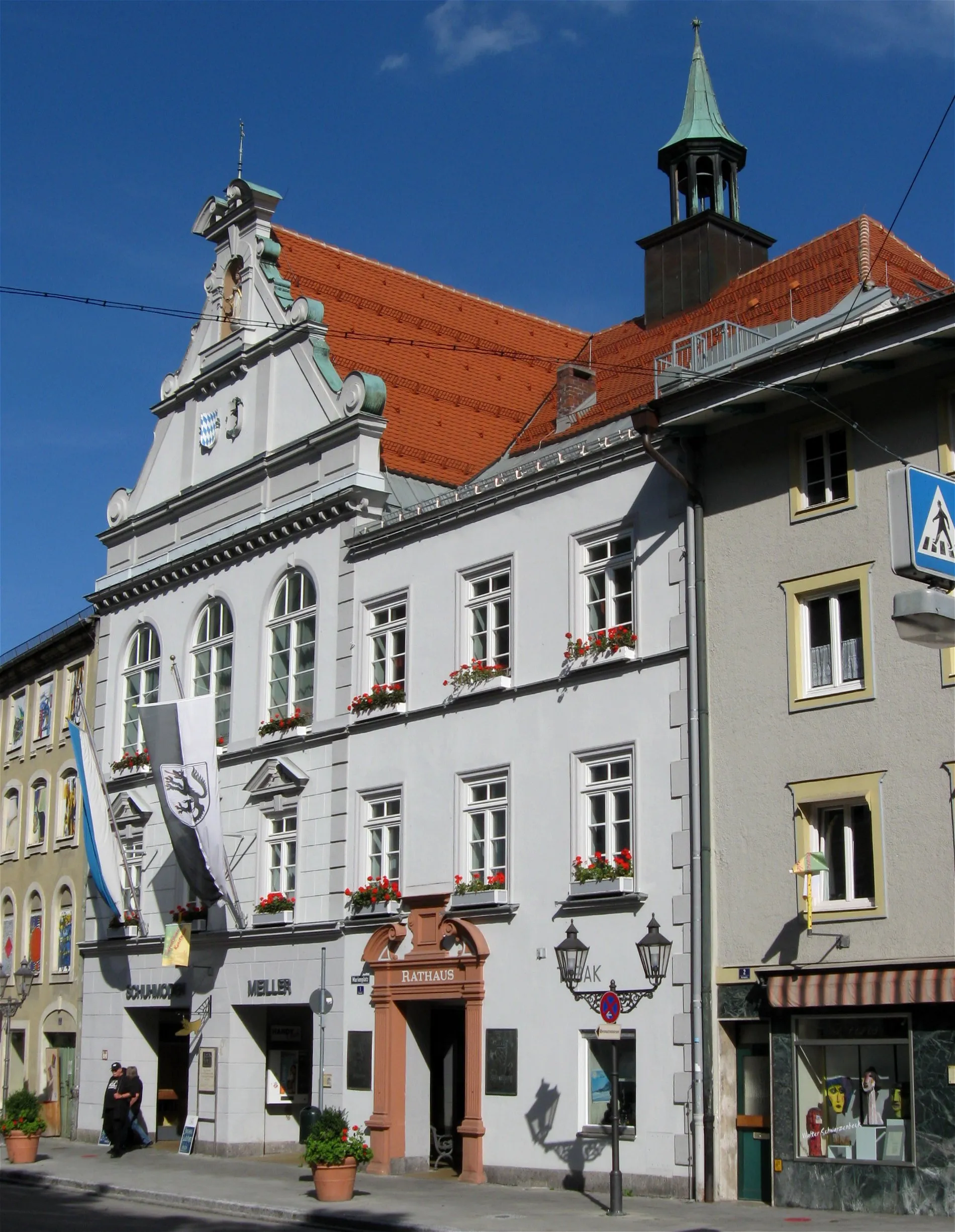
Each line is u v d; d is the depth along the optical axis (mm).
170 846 38031
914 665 21906
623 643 26031
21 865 46469
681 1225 20469
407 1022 29562
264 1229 22328
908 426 22422
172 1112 38469
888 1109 21266
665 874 24781
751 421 24734
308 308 35844
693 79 37906
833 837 22828
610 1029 22422
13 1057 45000
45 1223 23078
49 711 46156
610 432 30281
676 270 36250
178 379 40469
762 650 24016
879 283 29547
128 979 38656
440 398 38125
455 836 28984
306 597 34406
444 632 30203
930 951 21031
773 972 22766
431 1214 22641
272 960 33125
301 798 33219
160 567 39156
